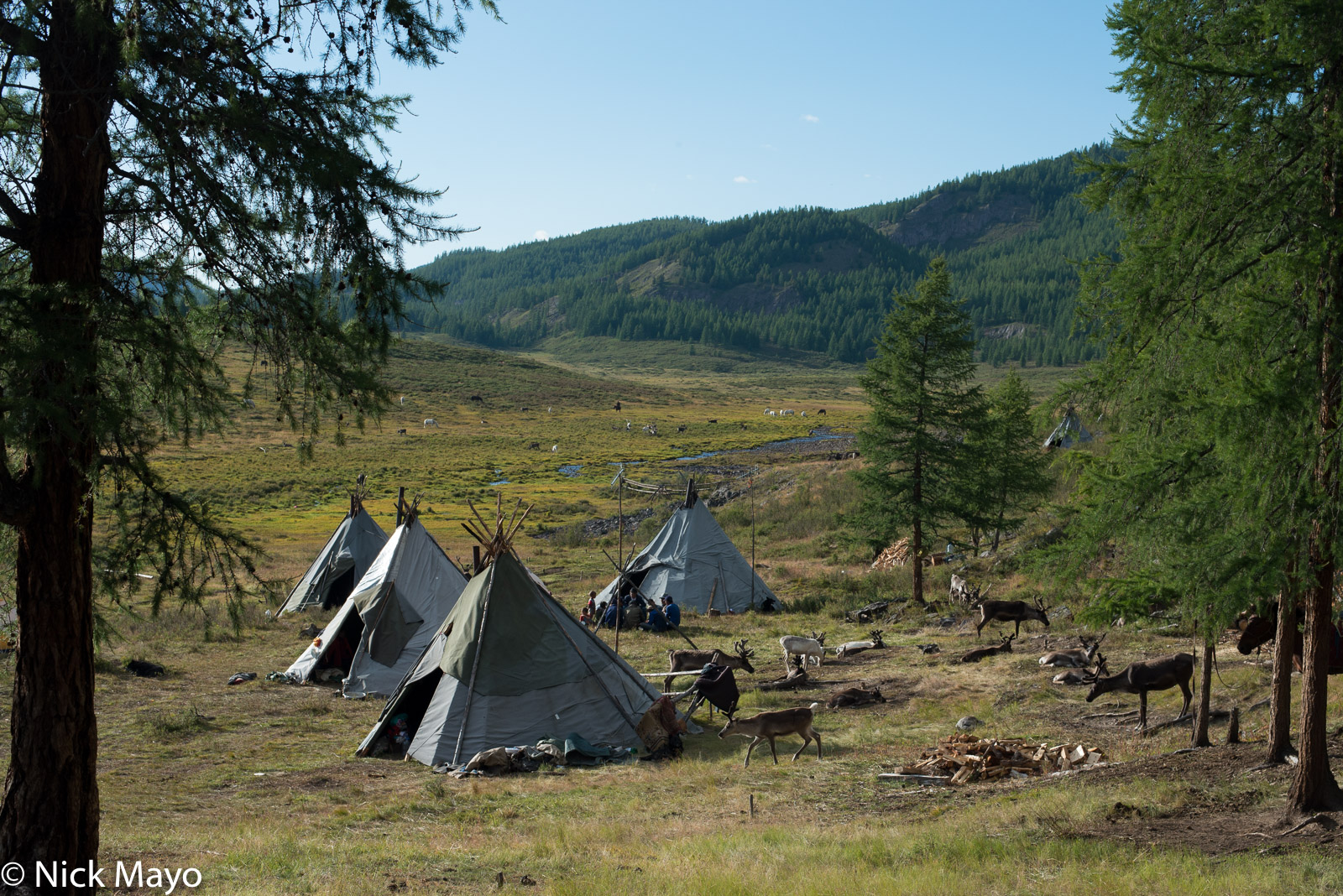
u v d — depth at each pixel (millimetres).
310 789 13164
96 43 5906
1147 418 9844
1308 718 9070
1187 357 8578
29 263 6703
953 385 30844
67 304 5582
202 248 6387
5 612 7211
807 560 41531
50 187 6250
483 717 14992
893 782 12609
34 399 4992
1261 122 8172
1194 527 8492
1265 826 9031
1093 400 10219
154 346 5863
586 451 100688
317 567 29344
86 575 6582
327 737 16312
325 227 6277
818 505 50906
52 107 6195
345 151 6129
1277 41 8383
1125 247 9812
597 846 9953
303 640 24875
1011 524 34125
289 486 70438
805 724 14062
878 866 8641
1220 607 8391
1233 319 8234
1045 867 8320
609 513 59469
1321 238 7648
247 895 7883
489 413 135750
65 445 5863
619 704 15734
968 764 12719
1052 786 11383
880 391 31156
